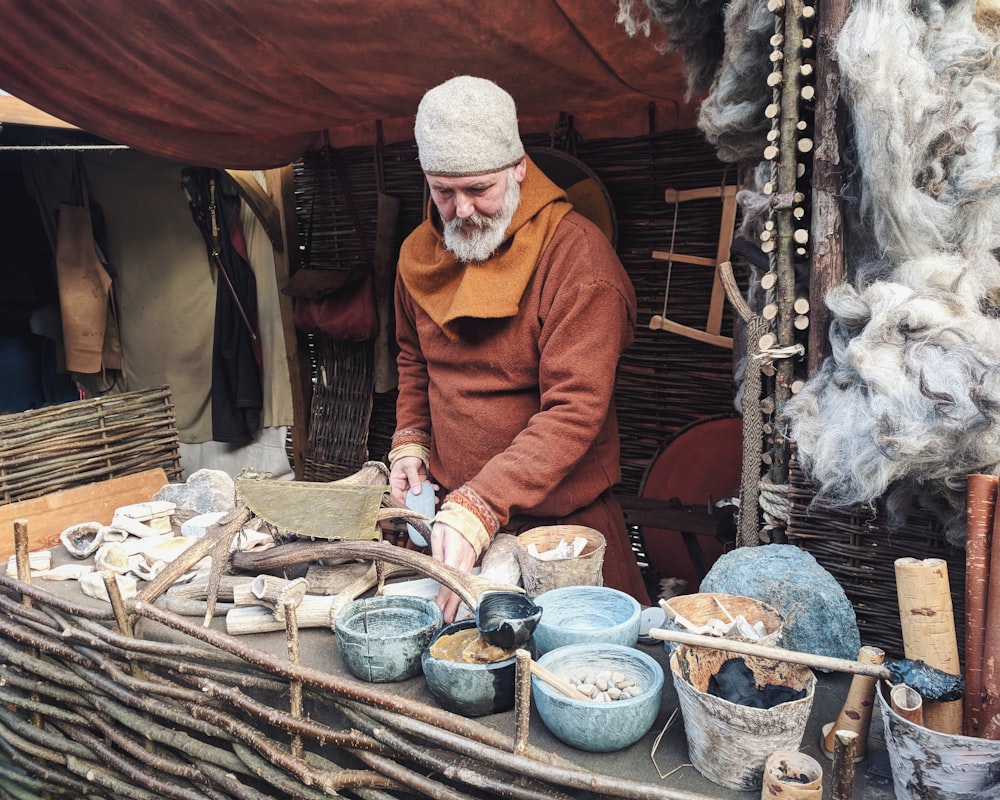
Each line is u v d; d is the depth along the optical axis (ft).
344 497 4.27
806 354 3.81
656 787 2.60
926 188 3.26
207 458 12.92
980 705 2.63
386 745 3.16
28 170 12.13
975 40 3.25
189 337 12.42
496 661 3.29
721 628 3.14
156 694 3.97
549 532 4.26
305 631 4.03
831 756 2.97
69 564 5.13
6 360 12.73
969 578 2.74
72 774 4.70
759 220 4.12
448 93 4.59
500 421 5.32
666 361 8.92
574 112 8.77
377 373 10.67
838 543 3.70
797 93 3.59
